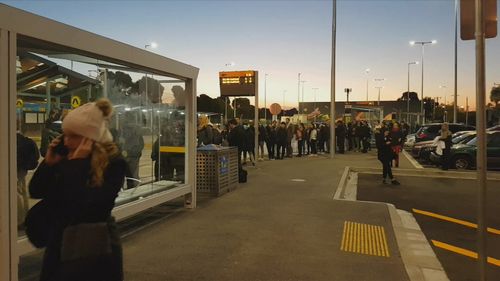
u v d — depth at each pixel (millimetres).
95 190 2674
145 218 8008
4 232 4211
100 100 2906
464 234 7672
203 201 9656
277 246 6328
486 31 4227
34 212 2830
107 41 5891
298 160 20547
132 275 5121
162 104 8656
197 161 10211
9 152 4266
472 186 13250
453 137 19906
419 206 10156
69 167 2709
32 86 5336
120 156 2881
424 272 5586
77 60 6203
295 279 5078
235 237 6766
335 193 10789
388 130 13938
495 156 17125
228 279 5047
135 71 7508
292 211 8656
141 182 8195
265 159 21031
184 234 6906
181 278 5059
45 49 5277
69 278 2627
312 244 6449
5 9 4191
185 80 8664
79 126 2719
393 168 16781
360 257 5891
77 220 2693
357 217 8195
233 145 13180
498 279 5555
